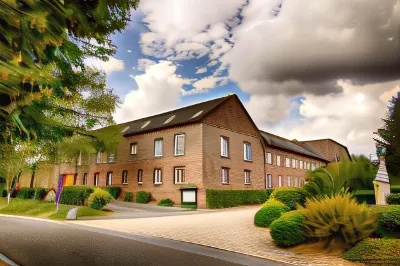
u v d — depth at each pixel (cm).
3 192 3253
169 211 1977
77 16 313
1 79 241
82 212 1727
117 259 681
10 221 1517
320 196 998
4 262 625
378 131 1464
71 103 569
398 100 1363
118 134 1264
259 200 2647
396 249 650
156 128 2658
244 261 668
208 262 659
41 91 286
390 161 1455
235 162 2700
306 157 4219
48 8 264
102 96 1134
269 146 3325
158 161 2616
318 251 747
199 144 2378
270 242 862
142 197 2578
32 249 785
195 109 2739
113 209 2056
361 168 1220
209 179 2373
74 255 718
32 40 267
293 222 802
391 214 758
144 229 1137
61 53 324
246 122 2944
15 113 280
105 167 3056
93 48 425
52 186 3231
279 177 3453
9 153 363
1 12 237
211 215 1602
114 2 364
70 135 707
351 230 722
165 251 770
